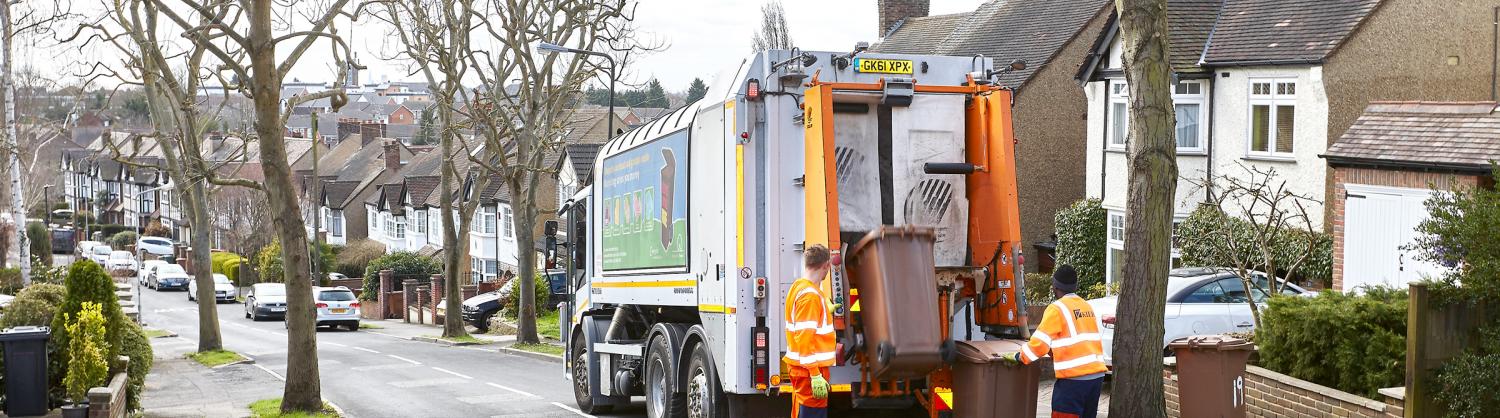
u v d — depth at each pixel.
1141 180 10.61
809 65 10.15
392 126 170.88
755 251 10.18
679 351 12.14
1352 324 11.11
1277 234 20.89
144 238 93.12
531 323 32.41
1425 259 11.61
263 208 74.44
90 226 108.88
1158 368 10.71
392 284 57.97
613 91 29.31
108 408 13.43
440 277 50.44
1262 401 11.88
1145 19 10.49
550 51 30.80
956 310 10.38
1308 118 22.33
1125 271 10.76
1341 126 22.05
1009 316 10.11
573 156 51.62
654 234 12.71
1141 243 10.63
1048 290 25.88
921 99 10.39
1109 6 30.73
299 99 17.03
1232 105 23.88
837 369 10.00
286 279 15.91
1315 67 22.03
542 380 21.56
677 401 12.09
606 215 14.64
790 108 10.17
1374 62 22.22
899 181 10.30
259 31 15.16
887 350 9.28
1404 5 22.41
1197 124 24.66
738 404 10.78
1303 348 11.64
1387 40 22.28
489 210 63.84
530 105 32.12
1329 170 21.91
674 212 12.02
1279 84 22.98
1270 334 12.06
